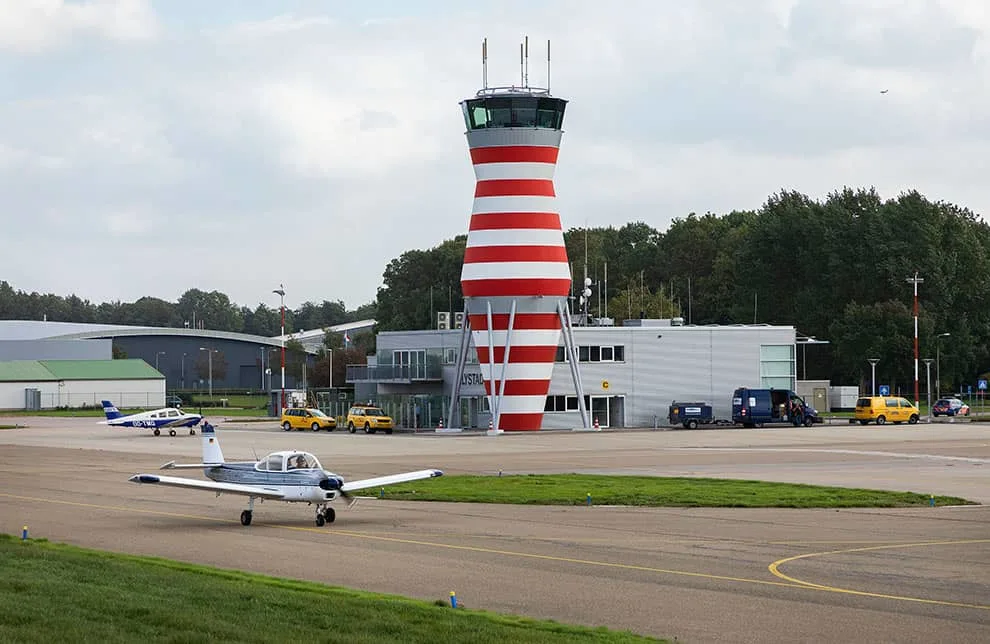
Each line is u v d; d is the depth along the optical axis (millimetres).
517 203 104688
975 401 164250
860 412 114562
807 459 70500
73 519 44062
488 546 35969
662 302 178625
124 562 31766
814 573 30750
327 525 41719
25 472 65875
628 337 114188
